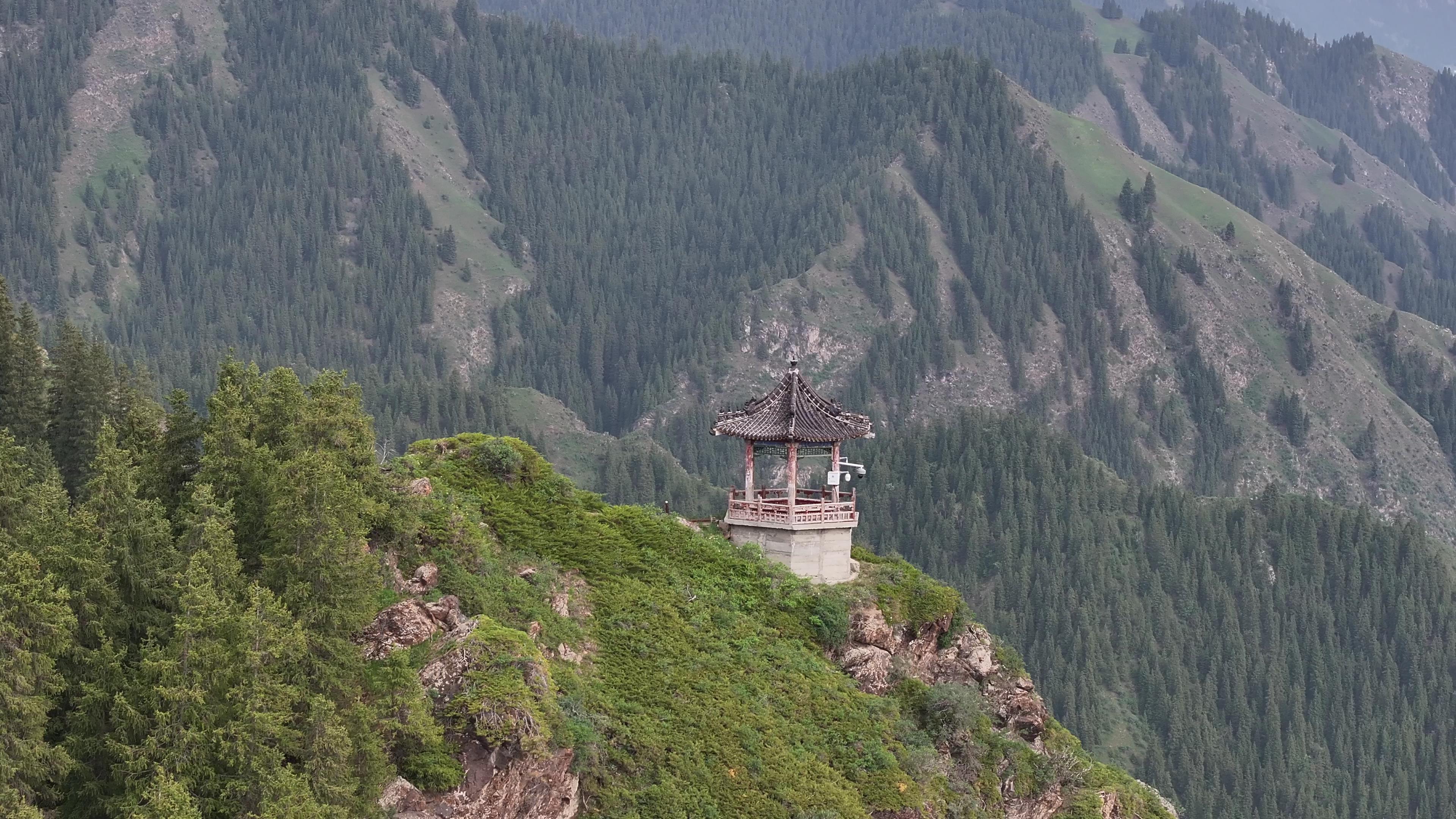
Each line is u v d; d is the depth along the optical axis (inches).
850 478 4030.5
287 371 3154.5
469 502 3523.6
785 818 2979.8
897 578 3932.1
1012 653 3988.7
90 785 2427.4
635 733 2987.2
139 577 2664.9
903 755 3304.6
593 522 3671.3
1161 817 4092.0
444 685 2699.3
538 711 2689.5
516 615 3097.9
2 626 2375.7
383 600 2918.3
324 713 2463.1
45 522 2650.1
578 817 2775.6
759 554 3799.2
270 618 2549.2
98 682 2501.2
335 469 2861.7
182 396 3203.7
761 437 3873.0
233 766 2432.3
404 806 2527.1
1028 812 3572.8
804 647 3545.8
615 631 3307.1
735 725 3147.1
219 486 2962.6
